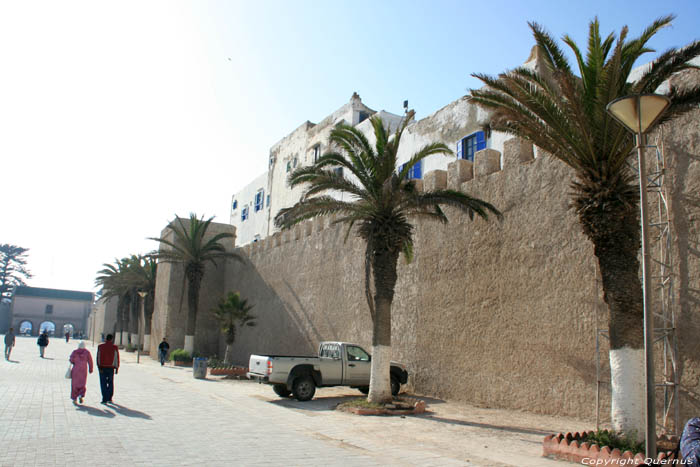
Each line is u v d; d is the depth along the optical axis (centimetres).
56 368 2420
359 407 1370
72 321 10050
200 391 1762
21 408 1165
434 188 1864
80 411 1159
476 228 1688
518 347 1488
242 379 2347
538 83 1120
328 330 2405
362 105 3238
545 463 839
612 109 725
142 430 965
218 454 793
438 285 1795
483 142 2088
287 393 1675
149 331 4388
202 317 3666
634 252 966
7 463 686
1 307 9994
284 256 2936
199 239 3419
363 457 832
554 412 1364
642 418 895
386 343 1465
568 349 1357
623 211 959
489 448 957
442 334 1748
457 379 1662
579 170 1041
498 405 1512
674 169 1202
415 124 2533
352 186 1523
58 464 687
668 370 1142
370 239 1488
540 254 1470
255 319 3167
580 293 1352
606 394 1260
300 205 1547
